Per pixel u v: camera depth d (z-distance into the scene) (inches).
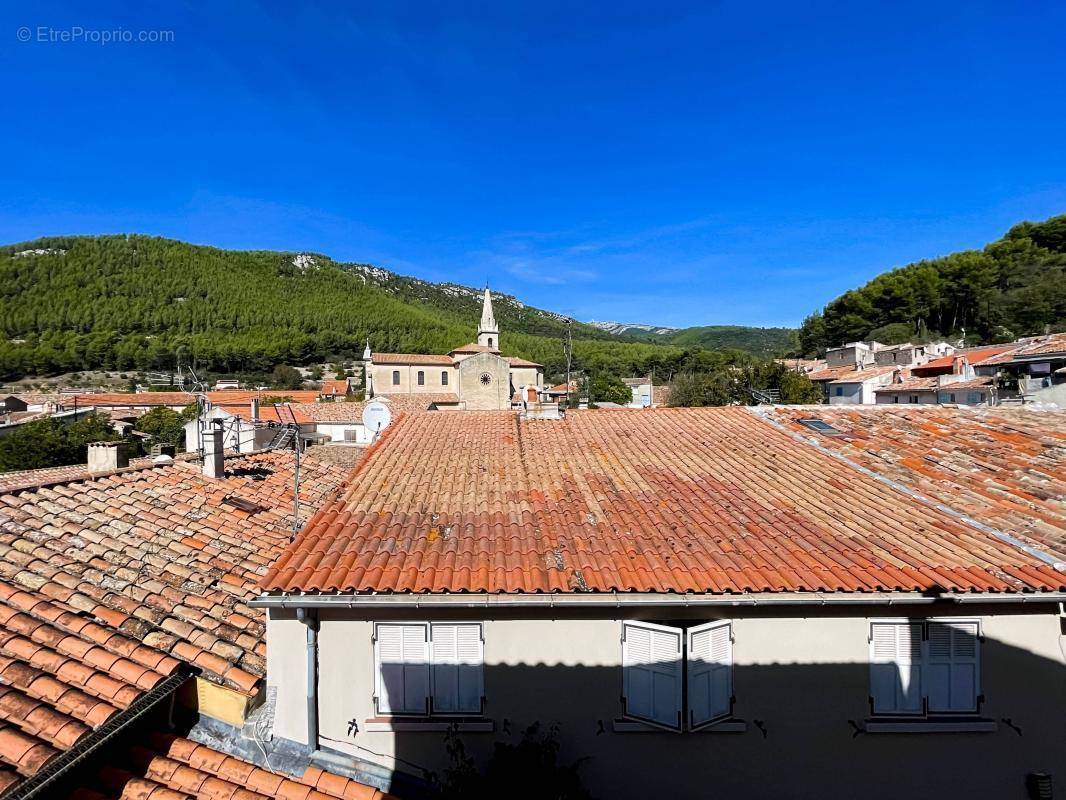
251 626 278.2
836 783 257.3
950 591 239.6
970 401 1473.9
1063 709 259.4
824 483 347.3
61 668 213.9
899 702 259.8
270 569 250.2
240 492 453.1
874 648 259.3
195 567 317.1
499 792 222.1
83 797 190.2
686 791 255.0
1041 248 2817.4
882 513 306.8
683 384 1811.0
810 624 258.4
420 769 252.4
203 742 234.1
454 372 2758.4
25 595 249.9
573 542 276.1
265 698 248.8
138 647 236.4
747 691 257.0
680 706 247.8
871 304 3142.2
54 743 182.2
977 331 2726.4
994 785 257.6
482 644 256.4
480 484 351.6
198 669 243.1
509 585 239.3
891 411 488.7
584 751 255.3
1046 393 582.6
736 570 250.5
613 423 480.7
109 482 405.4
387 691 255.4
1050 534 279.4
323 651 253.6
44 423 1556.3
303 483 515.2
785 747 257.0
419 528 293.4
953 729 255.8
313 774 230.7
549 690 255.1
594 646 256.8
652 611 256.1
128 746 215.2
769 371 1695.4
